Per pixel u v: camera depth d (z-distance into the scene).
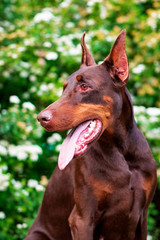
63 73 6.79
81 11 7.13
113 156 3.43
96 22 7.01
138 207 3.52
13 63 6.48
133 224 3.54
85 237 3.43
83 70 3.40
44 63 6.58
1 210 5.97
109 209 3.47
